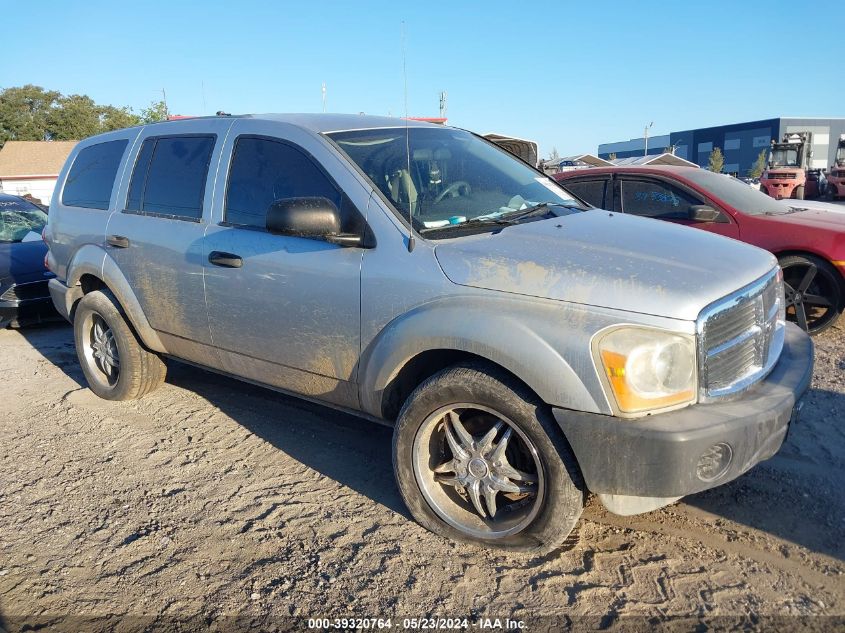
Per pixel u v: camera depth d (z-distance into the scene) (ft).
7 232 27.61
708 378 8.87
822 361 18.21
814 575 9.41
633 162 86.63
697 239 10.82
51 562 10.53
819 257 19.98
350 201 11.18
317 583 9.77
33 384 18.94
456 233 10.75
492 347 9.18
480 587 9.51
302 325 11.66
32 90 195.93
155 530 11.29
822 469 12.16
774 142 82.33
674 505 11.27
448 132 14.10
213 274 13.00
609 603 9.07
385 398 10.85
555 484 9.21
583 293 8.95
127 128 16.71
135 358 16.24
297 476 12.91
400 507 11.64
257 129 13.10
